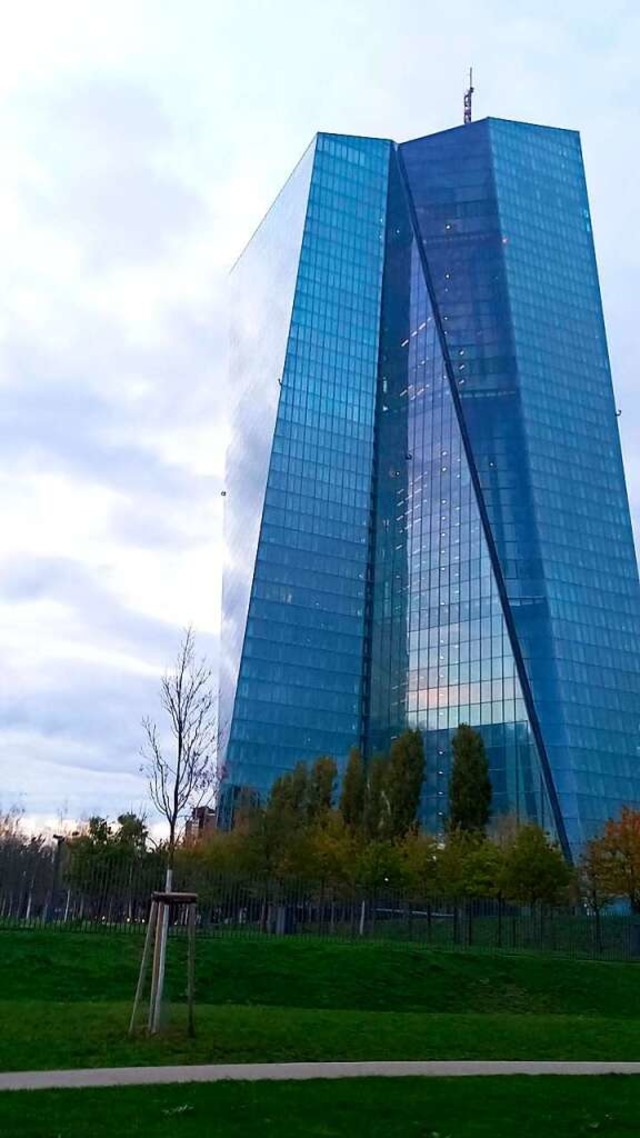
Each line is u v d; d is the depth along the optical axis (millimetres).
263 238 174500
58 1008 24797
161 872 45312
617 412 146250
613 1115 17031
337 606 142500
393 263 161625
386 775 86625
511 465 134375
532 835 65000
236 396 171500
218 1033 22750
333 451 148875
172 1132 13656
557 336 146000
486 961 40531
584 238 157250
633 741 122312
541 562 127250
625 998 38969
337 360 153125
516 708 120562
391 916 60469
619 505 138750
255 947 37250
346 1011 28922
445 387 143375
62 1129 13398
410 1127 15188
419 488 144000
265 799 114438
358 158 165375
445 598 134250
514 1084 19328
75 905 42844
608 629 128000
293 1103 16234
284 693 134500
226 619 152625
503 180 155125
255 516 143500
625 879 65062
